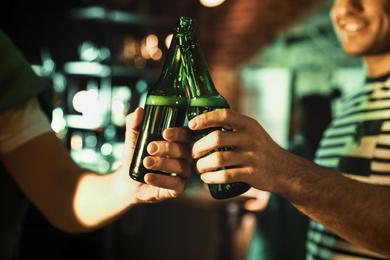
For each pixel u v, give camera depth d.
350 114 1.86
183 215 4.30
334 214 1.27
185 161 1.14
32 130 1.47
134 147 1.20
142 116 1.17
